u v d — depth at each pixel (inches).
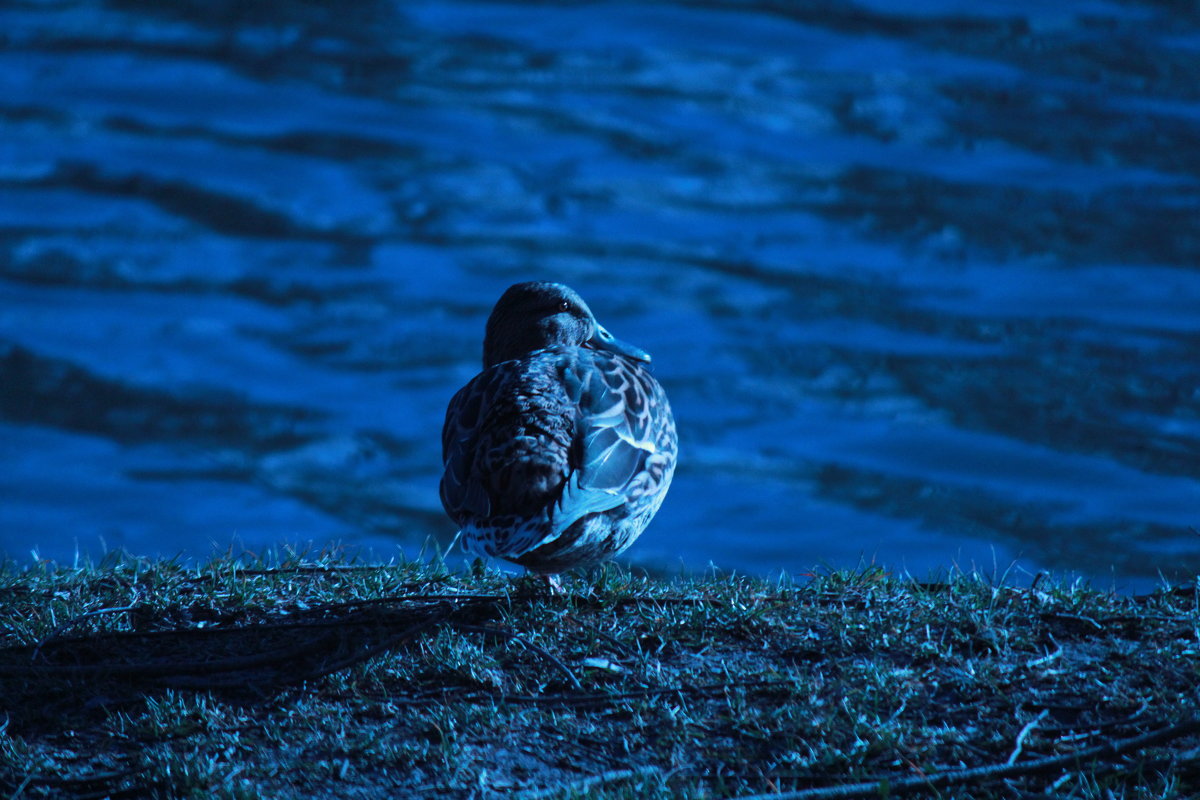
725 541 893.8
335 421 1179.9
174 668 244.2
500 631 251.3
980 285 1518.2
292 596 275.1
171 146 1956.2
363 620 260.8
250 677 243.8
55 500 991.0
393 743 223.6
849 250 1638.8
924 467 1039.6
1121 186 1875.0
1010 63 2492.6
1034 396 1188.5
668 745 221.0
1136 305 1443.2
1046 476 1013.8
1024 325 1382.9
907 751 215.2
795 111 2218.3
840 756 214.2
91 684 241.8
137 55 2373.3
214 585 279.6
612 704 231.3
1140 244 1643.7
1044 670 234.2
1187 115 2198.6
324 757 221.5
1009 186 1886.1
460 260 1588.3
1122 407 1168.2
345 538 940.6
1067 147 2047.2
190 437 1134.4
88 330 1365.7
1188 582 270.7
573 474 243.4
